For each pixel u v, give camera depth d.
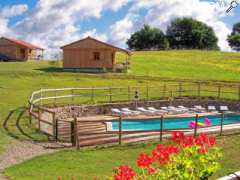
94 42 48.56
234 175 10.37
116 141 18.41
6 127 20.22
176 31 137.25
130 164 14.72
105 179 12.66
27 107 26.42
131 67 54.91
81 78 43.53
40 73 44.53
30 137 18.44
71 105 29.70
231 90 41.03
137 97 32.94
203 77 50.84
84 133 17.62
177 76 50.09
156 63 61.94
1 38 65.12
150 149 17.09
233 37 138.75
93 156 15.78
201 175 7.48
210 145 8.41
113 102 32.34
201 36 134.75
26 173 13.24
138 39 134.75
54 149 16.62
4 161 14.58
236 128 22.20
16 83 39.00
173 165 7.43
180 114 30.16
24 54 66.25
